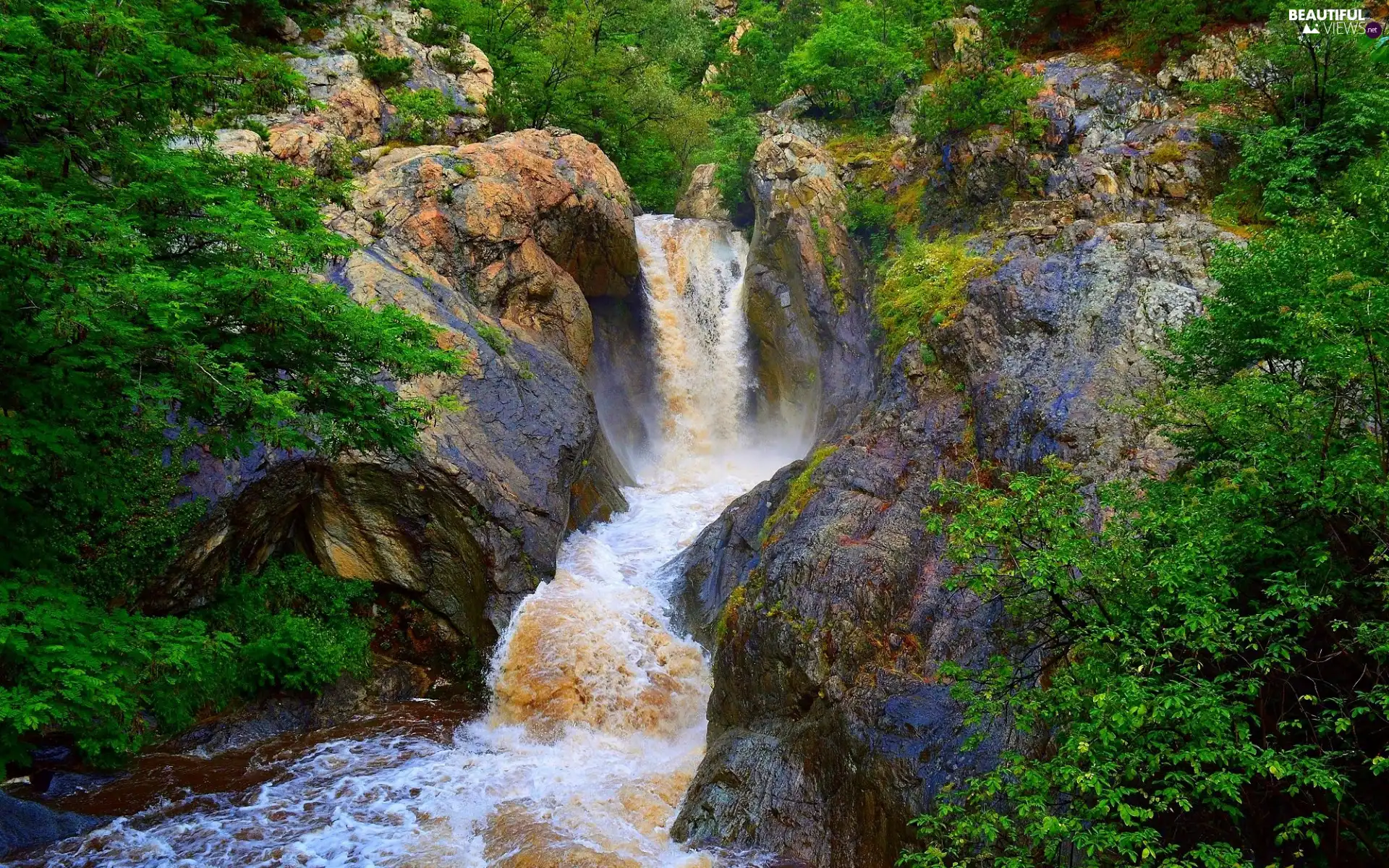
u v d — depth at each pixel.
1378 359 6.81
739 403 26.67
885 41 30.45
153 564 13.62
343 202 13.44
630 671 14.94
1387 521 6.70
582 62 32.94
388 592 16.45
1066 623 7.72
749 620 13.34
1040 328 15.70
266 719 14.18
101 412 10.02
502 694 15.02
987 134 21.72
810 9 41.75
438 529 16.23
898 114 26.98
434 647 16.25
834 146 27.05
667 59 43.94
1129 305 15.29
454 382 17.83
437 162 21.61
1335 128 17.09
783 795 11.07
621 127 34.19
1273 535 7.32
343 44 26.22
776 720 12.27
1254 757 6.07
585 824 11.41
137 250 8.27
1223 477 8.19
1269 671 6.80
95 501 11.01
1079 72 23.06
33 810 11.01
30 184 7.91
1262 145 17.39
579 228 23.75
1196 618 6.38
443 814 11.73
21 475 9.48
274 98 12.10
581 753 13.69
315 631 15.14
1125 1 23.64
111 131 10.02
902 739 10.53
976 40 24.58
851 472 15.10
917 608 12.45
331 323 10.34
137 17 9.59
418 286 19.27
